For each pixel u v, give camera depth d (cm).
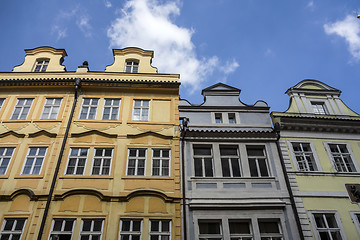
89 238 1062
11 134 1337
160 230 1101
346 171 1331
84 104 1477
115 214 1117
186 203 1170
